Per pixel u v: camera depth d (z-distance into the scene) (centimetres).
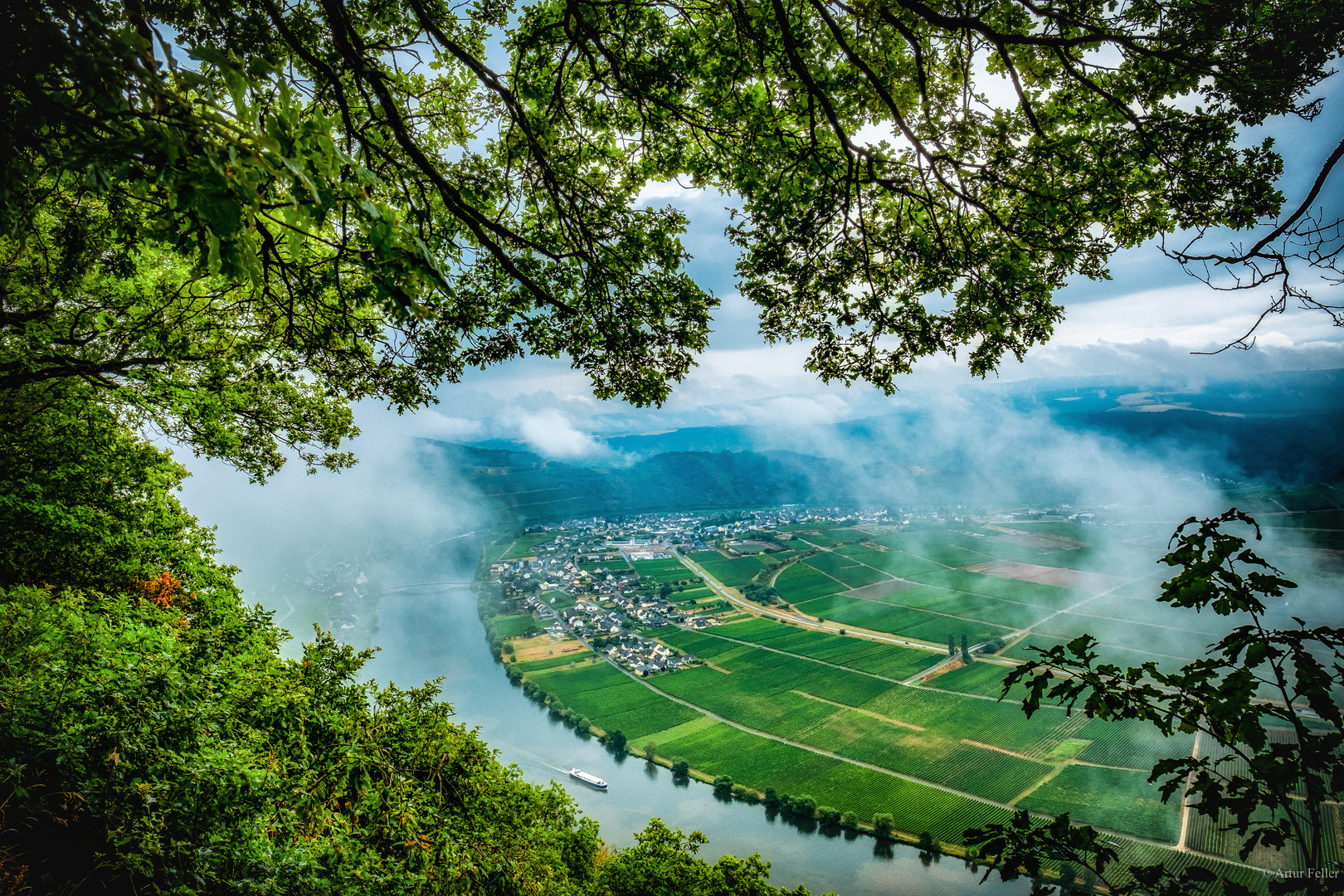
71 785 719
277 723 1234
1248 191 844
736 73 940
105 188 437
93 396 1545
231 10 702
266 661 1606
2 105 412
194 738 917
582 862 2966
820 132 948
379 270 502
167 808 778
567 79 995
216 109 415
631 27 927
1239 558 385
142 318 1298
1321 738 323
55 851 685
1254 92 758
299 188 459
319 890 905
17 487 1496
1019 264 976
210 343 1425
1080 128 897
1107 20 822
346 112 699
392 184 933
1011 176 920
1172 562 418
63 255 839
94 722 805
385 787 1386
